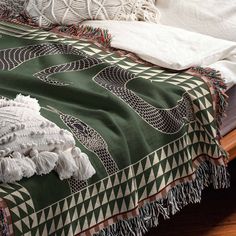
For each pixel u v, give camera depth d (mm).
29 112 1668
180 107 1975
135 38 2273
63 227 1609
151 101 1945
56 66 2111
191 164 1976
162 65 2141
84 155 1651
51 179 1604
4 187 1539
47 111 1840
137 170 1811
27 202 1538
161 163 1879
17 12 2578
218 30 2434
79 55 2164
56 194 1599
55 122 1780
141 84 2006
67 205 1618
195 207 2391
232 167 2574
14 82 2000
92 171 1656
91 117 1846
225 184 2092
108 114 1843
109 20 2488
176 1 2547
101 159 1721
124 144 1778
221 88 2078
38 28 2471
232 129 2215
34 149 1598
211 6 2492
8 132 1593
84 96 1933
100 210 1706
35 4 2482
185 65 2113
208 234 2252
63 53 2201
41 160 1585
